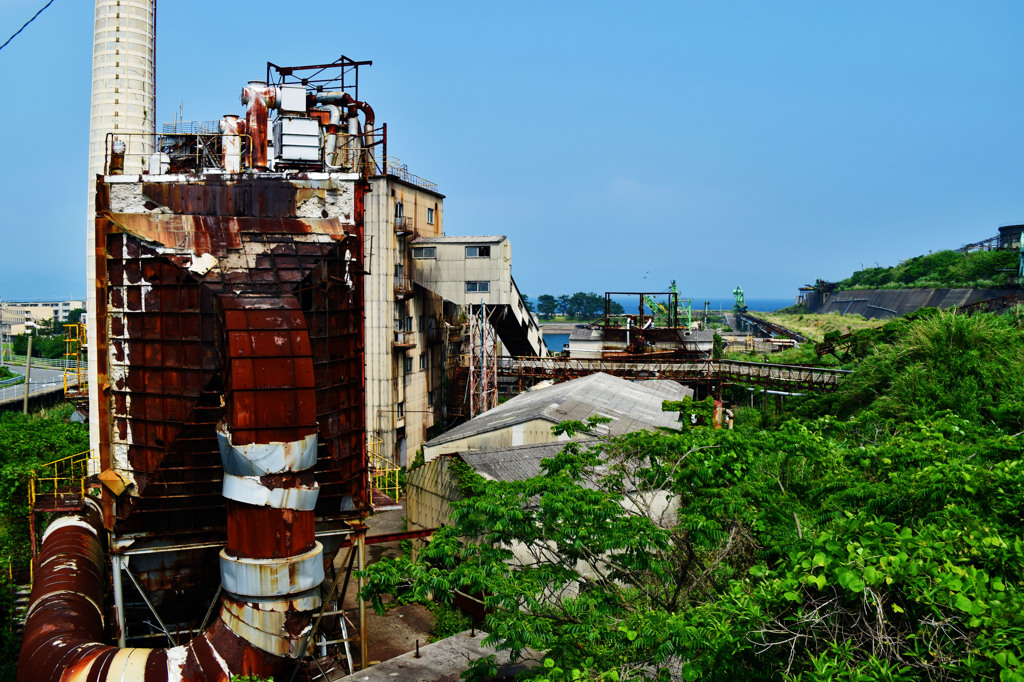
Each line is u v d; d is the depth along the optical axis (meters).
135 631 21.20
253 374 16.11
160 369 18.20
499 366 56.88
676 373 52.97
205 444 18.30
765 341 97.44
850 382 41.16
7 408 58.28
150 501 18.62
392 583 13.84
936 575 9.91
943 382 32.59
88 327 28.81
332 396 20.06
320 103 32.34
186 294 18.06
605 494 16.06
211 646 16.59
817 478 19.62
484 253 48.88
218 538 19.73
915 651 9.67
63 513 24.22
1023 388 29.45
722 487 17.59
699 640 11.16
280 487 16.23
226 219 19.64
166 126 31.03
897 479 15.97
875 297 133.75
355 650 23.30
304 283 19.08
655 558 15.77
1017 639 8.79
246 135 22.53
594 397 39.56
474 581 14.28
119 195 19.14
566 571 14.94
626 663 13.26
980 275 114.44
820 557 10.20
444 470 27.41
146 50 30.56
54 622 16.84
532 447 28.83
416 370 51.28
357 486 21.30
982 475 15.34
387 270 45.66
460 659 18.88
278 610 16.42
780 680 10.80
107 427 18.69
